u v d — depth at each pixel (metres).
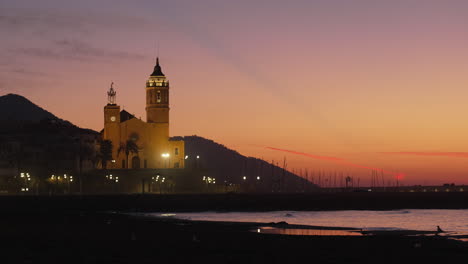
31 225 93.50
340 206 180.88
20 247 61.91
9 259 53.94
